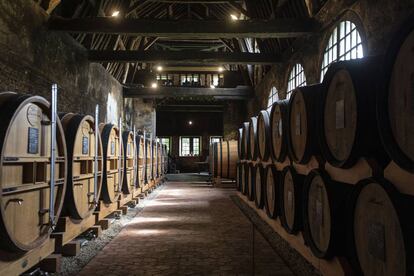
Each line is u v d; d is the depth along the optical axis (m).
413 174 1.92
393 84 2.05
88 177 4.57
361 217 2.46
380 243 2.18
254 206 6.92
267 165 5.45
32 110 3.09
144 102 20.00
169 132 28.50
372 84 2.51
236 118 20.30
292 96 4.13
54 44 8.26
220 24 8.20
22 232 2.96
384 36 4.97
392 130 2.06
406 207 1.97
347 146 2.67
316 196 3.32
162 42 20.25
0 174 2.50
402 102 1.97
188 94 16.17
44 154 3.32
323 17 7.39
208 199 10.08
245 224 6.31
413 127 1.87
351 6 6.05
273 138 5.09
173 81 22.06
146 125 19.89
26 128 2.98
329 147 3.02
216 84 22.08
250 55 11.03
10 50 6.31
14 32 6.46
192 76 21.95
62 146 3.64
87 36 10.94
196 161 28.30
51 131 3.32
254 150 6.79
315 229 3.35
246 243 4.91
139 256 4.27
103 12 10.73
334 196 2.94
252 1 12.16
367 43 5.46
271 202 5.20
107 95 13.31
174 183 16.34
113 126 5.86
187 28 8.21
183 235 5.41
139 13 14.95
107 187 5.45
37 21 7.38
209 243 4.91
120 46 14.15
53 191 3.32
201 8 17.66
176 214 7.43
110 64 13.95
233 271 3.73
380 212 2.19
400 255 1.96
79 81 10.05
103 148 5.41
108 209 5.98
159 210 7.98
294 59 9.77
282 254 4.34
